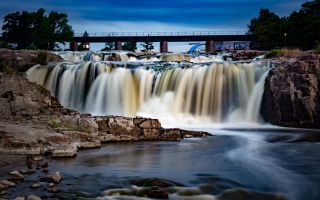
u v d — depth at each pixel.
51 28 97.50
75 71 41.41
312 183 15.66
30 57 45.66
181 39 103.94
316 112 32.78
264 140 26.55
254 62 38.25
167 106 38.72
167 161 19.50
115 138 25.03
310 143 25.27
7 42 99.25
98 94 40.19
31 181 15.16
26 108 30.16
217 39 100.50
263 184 15.50
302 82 33.47
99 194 13.98
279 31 69.94
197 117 37.81
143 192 14.27
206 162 19.42
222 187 15.06
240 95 37.47
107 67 40.94
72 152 20.22
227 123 36.19
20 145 20.08
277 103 34.28
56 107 32.81
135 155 20.95
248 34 98.25
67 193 13.91
